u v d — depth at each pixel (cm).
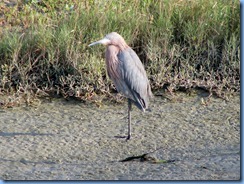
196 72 1449
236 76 1449
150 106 1356
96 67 1413
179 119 1298
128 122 1213
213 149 1157
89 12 1550
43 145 1178
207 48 1507
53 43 1466
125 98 1384
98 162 1105
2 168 1073
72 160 1114
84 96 1378
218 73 1453
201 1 1572
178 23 1544
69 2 1653
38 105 1355
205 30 1522
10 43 1446
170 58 1469
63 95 1387
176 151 1152
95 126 1266
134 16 1552
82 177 1032
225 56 1466
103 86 1398
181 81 1424
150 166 1080
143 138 1216
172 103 1370
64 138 1210
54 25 1530
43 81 1423
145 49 1482
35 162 1103
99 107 1352
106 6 1591
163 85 1429
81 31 1474
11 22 1599
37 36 1471
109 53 1265
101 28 1506
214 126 1266
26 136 1217
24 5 1673
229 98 1391
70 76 1406
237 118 1301
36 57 1457
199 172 1042
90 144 1186
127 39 1488
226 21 1539
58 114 1320
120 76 1256
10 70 1411
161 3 1577
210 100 1380
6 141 1193
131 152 1152
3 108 1341
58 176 1038
